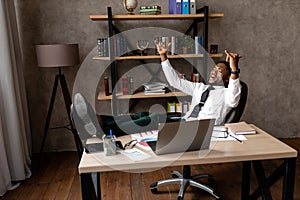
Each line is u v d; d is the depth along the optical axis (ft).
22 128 10.56
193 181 8.76
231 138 6.70
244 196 8.26
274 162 11.02
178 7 10.77
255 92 13.11
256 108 13.26
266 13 12.44
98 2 11.66
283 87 13.19
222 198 8.50
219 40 12.43
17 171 9.77
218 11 12.20
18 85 10.31
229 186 9.31
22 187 9.57
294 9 12.54
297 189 8.94
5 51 9.18
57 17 11.62
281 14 12.51
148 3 11.82
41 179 10.11
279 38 12.71
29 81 12.03
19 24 11.53
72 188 9.43
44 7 11.51
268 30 12.59
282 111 13.42
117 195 8.95
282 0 12.40
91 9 11.68
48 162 11.56
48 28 11.67
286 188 6.31
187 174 8.86
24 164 10.34
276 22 12.55
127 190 9.23
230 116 8.28
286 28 12.66
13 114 9.51
